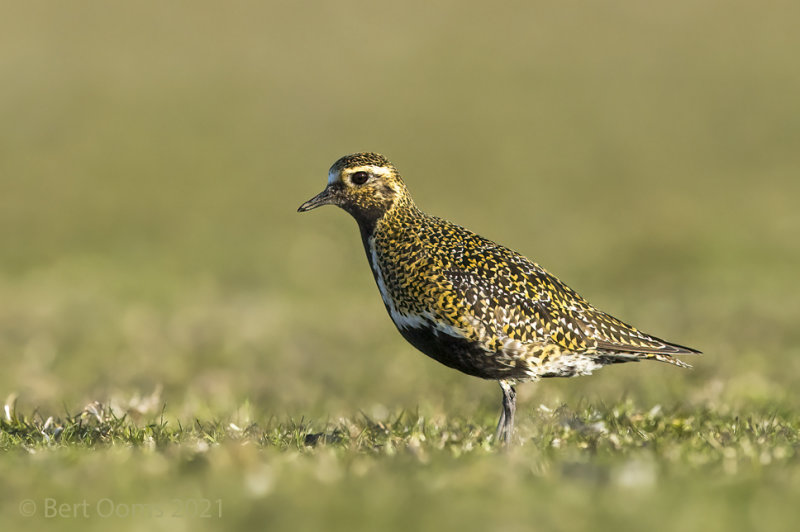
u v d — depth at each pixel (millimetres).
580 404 10734
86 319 20078
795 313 19188
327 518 6094
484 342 9055
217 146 41906
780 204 33500
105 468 7262
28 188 35375
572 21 57938
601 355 9289
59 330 18922
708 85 49781
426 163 40844
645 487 6637
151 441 8539
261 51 53562
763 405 11102
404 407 11562
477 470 7000
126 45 53000
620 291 24000
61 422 9641
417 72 52000
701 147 42594
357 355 16641
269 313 20797
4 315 20469
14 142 40750
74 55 51000
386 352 16781
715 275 24984
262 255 28016
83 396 13016
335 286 25219
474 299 9031
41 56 50750
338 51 54406
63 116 43938
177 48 53219
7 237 29859
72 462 7523
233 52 53312
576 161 40969
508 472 7023
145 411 10570
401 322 9430
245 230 30969
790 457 7660
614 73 51906
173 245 29359
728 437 8680
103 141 41594
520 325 9031
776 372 14141
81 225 31469
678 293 22969
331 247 28859
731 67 51719
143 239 30062
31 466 7367
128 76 49500
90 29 54281
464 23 57844
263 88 49188
